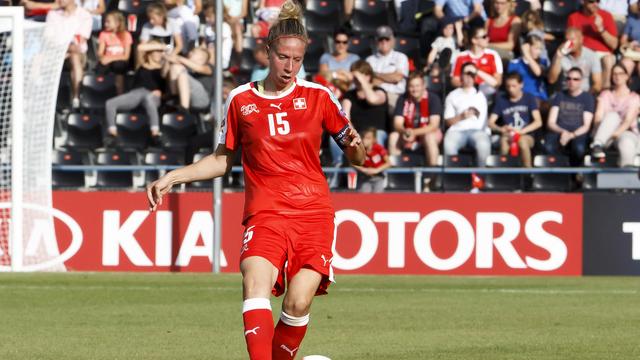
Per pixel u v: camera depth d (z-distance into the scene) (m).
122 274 44.06
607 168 51.41
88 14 60.09
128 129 57.62
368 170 50.47
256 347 14.29
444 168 50.75
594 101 53.28
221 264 45.47
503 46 56.88
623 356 21.98
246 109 15.66
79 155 56.66
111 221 45.62
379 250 44.69
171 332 25.75
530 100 53.53
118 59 59.97
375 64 55.75
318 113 15.71
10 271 45.12
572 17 56.75
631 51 55.56
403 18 61.19
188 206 45.38
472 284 40.34
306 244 15.39
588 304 33.38
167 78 57.72
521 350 22.81
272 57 15.38
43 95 45.88
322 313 30.44
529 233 44.25
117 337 24.78
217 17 45.12
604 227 44.22
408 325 27.58
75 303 32.72
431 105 52.97
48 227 45.44
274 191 15.55
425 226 44.50
